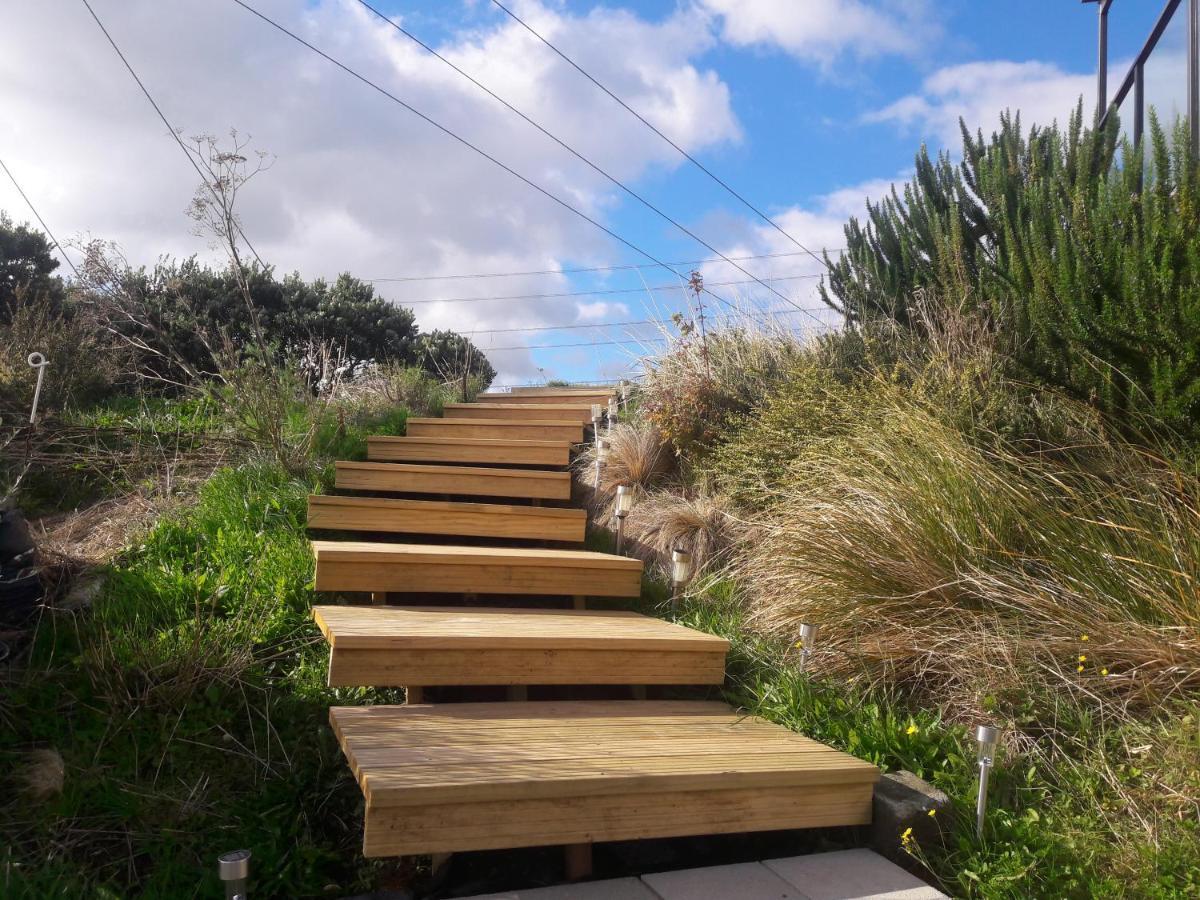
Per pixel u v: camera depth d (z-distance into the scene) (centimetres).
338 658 288
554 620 361
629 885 222
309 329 997
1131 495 347
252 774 265
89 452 538
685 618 399
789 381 563
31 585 311
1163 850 228
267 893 225
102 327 716
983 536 338
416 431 676
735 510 483
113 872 221
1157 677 278
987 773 244
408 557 378
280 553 401
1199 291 398
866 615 334
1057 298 470
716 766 244
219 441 564
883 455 396
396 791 207
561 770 231
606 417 704
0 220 1137
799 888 221
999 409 446
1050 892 222
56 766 246
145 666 292
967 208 619
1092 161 566
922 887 224
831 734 293
